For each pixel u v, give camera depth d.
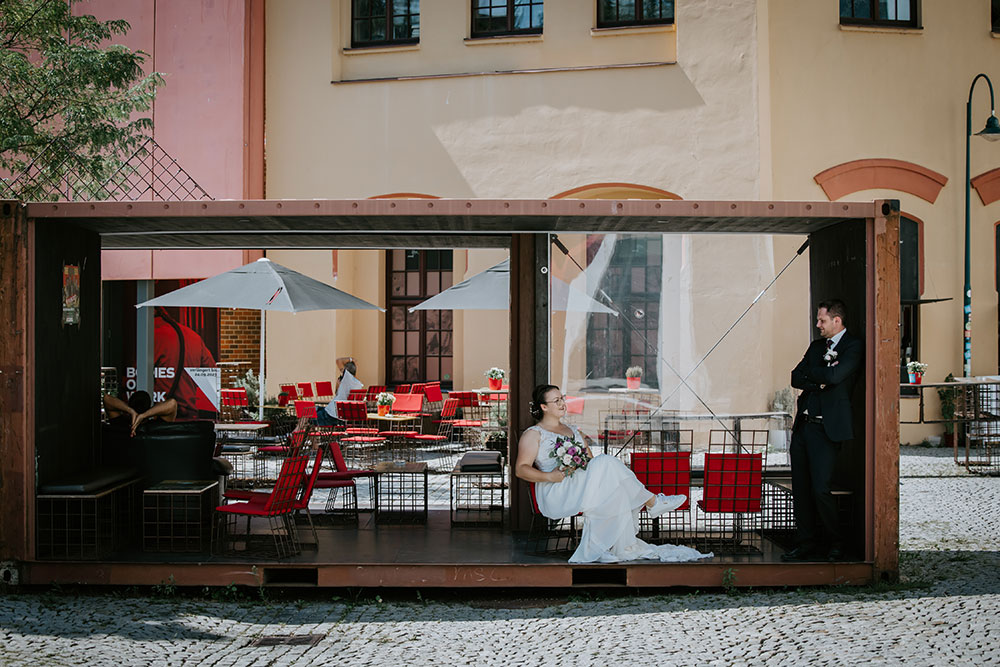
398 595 6.61
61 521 7.29
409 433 12.94
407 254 16.94
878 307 6.52
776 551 6.99
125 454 7.73
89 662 4.97
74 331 7.32
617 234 7.96
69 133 13.06
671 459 7.09
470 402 14.55
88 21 13.52
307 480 7.16
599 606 6.23
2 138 12.36
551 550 6.93
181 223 7.16
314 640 5.49
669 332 9.64
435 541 7.30
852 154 14.28
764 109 14.10
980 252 14.38
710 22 14.26
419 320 16.89
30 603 6.15
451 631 5.69
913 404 14.07
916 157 14.31
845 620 5.59
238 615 6.05
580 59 14.93
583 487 6.70
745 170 14.16
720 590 6.61
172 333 15.84
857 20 14.46
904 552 7.58
